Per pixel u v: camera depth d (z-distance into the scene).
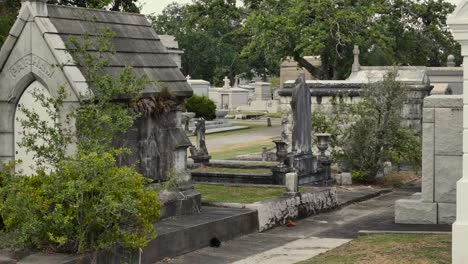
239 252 13.53
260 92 79.25
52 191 10.70
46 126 12.30
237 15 48.81
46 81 12.85
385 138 24.38
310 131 22.89
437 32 47.34
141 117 13.87
